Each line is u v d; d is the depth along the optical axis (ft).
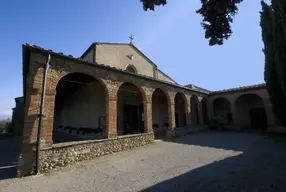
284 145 26.30
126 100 40.37
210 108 57.31
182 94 44.50
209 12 9.09
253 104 56.54
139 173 16.25
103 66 25.12
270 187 11.73
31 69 18.34
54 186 13.94
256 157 20.13
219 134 43.42
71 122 45.52
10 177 16.06
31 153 17.01
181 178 14.47
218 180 13.61
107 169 17.74
